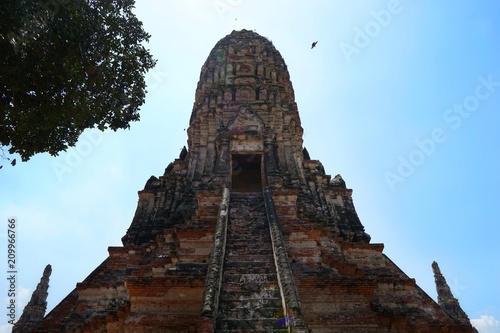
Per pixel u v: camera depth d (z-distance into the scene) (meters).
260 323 11.12
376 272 21.81
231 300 12.17
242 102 33.56
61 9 11.66
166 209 26.91
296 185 26.14
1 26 10.55
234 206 19.81
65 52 12.05
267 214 18.23
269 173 25.61
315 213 23.36
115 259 21.98
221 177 24.61
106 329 16.67
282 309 11.66
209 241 18.42
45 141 13.12
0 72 11.35
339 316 15.08
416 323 18.03
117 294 19.61
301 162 29.73
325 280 15.88
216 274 12.77
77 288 19.84
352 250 22.97
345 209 29.17
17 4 10.30
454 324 17.94
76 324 18.23
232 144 27.25
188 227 18.89
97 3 13.33
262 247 15.66
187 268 17.06
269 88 36.03
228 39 42.47
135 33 14.46
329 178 31.14
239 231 17.02
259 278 13.34
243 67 38.84
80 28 12.15
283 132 30.98
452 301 24.17
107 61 13.38
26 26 10.81
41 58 11.82
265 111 32.41
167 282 15.65
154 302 15.38
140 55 14.50
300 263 17.67
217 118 31.91
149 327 14.78
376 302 19.47
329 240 20.42
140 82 14.52
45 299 22.45
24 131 12.62
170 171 31.84
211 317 10.55
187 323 14.77
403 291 20.06
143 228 25.69
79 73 12.25
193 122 33.38
